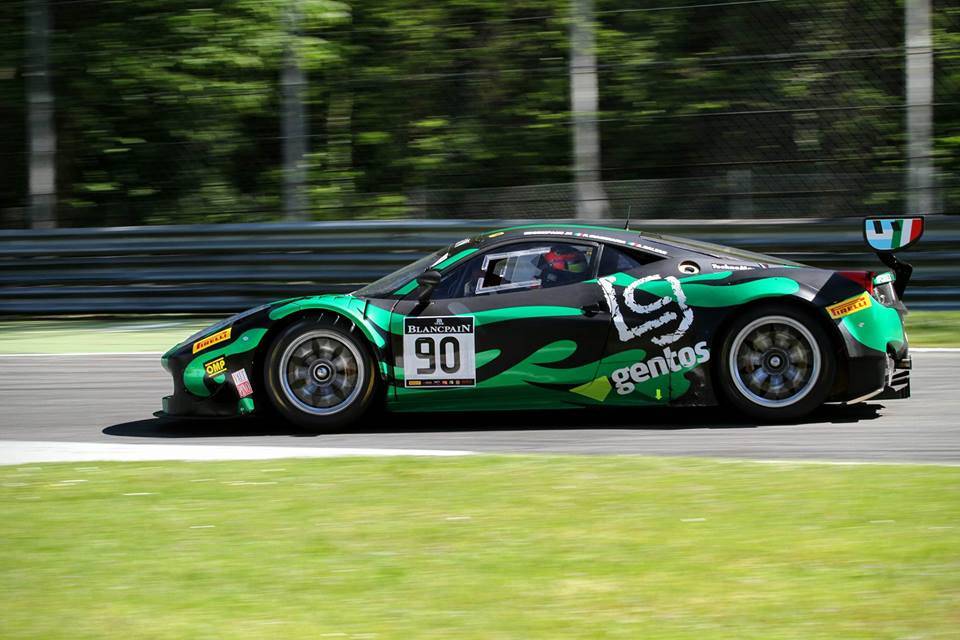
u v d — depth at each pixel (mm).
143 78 25141
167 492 10469
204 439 13266
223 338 13383
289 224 23047
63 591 7766
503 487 10281
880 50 22297
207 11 24953
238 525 9281
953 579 7453
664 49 23469
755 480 10297
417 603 7344
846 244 21156
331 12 24516
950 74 22016
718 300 12812
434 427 13570
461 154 24312
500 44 24266
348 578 7879
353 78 24734
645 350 12859
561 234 13305
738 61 23047
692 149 23219
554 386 12961
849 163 22422
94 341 20922
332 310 13109
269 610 7297
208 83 24953
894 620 6797
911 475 10344
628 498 9781
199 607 7387
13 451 12758
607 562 8070
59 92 25469
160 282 23469
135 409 15234
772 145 22828
